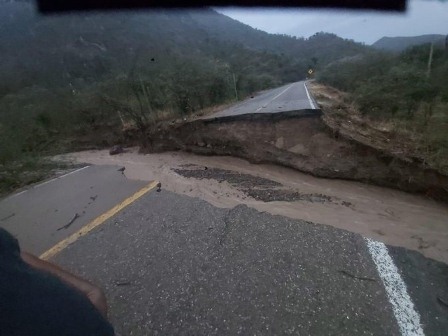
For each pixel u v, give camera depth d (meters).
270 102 15.21
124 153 11.85
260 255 3.21
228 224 3.89
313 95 17.42
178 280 2.92
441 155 5.36
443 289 2.75
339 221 4.42
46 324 0.67
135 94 14.13
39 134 14.05
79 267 3.30
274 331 2.32
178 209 4.48
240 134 8.99
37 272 0.78
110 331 0.82
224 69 21.08
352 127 7.46
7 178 6.86
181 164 9.04
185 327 2.41
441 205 4.95
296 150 7.61
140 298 2.75
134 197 5.16
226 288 2.76
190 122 10.48
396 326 2.34
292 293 2.67
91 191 5.70
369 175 6.02
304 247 3.34
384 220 4.47
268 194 5.80
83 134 14.98
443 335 2.27
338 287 2.74
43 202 5.37
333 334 2.28
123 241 3.71
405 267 3.04
